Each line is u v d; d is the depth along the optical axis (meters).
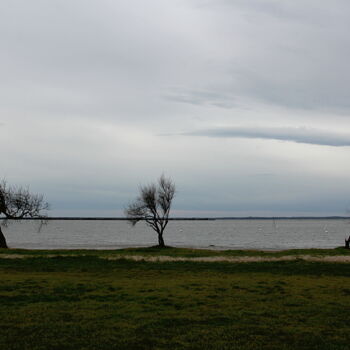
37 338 12.16
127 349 11.41
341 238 121.56
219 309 15.69
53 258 34.19
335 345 11.83
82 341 11.95
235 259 34.72
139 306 16.05
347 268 29.48
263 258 35.56
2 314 14.66
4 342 11.84
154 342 11.95
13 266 29.83
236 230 196.00
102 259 33.69
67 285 20.80
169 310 15.46
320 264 31.39
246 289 20.17
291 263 32.00
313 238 120.31
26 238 110.88
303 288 20.64
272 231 183.50
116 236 128.50
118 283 21.72
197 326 13.47
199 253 41.53
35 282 21.75
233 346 11.69
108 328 13.13
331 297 18.25
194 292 19.05
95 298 17.50
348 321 14.22
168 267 29.86
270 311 15.49
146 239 109.12
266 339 12.30
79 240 101.75
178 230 192.75
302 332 12.95
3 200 49.81
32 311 15.10
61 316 14.45
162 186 60.66
